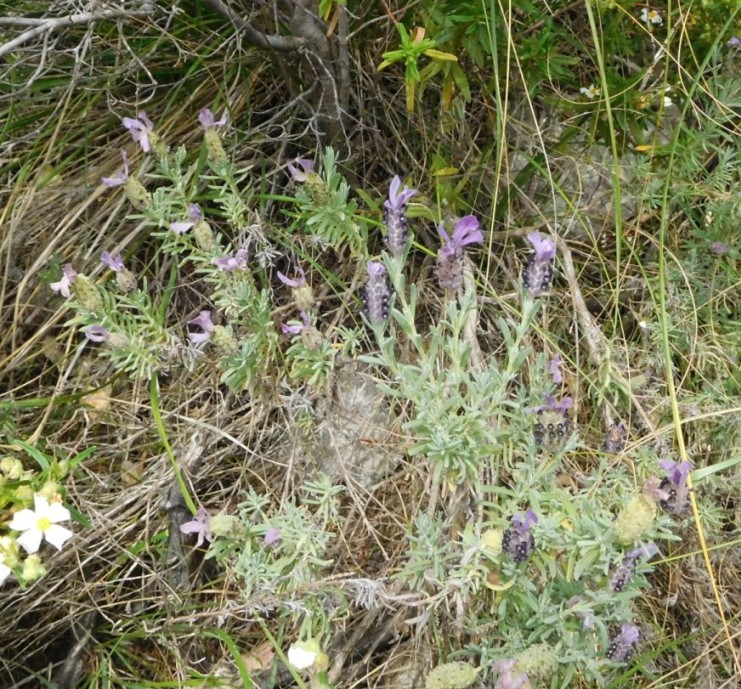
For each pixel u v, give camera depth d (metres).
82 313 0.49
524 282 0.44
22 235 0.64
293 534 0.48
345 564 0.54
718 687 0.51
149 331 0.52
